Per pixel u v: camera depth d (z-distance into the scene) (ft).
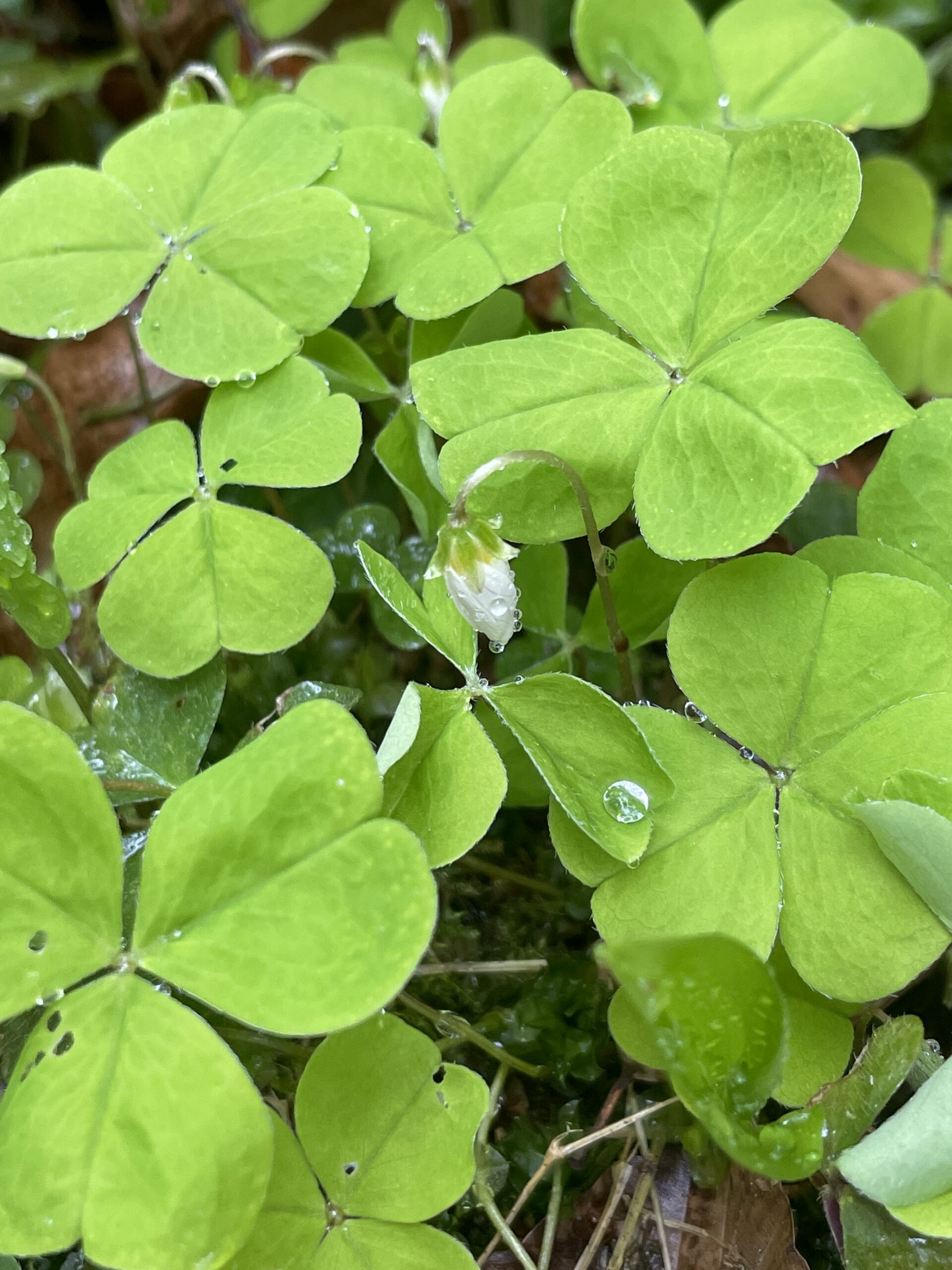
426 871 0.36
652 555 0.48
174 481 0.47
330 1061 0.38
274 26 0.74
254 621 0.44
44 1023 0.37
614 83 0.58
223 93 0.57
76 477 0.57
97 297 0.49
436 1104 0.38
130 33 0.77
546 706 0.40
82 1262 0.40
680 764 0.40
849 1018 0.42
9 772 0.38
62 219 0.50
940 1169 0.35
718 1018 0.34
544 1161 0.42
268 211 0.49
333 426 0.45
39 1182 0.35
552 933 0.48
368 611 0.54
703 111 0.57
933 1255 0.37
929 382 0.63
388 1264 0.37
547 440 0.42
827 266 0.67
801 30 0.58
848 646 0.40
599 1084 0.45
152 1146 0.35
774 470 0.39
